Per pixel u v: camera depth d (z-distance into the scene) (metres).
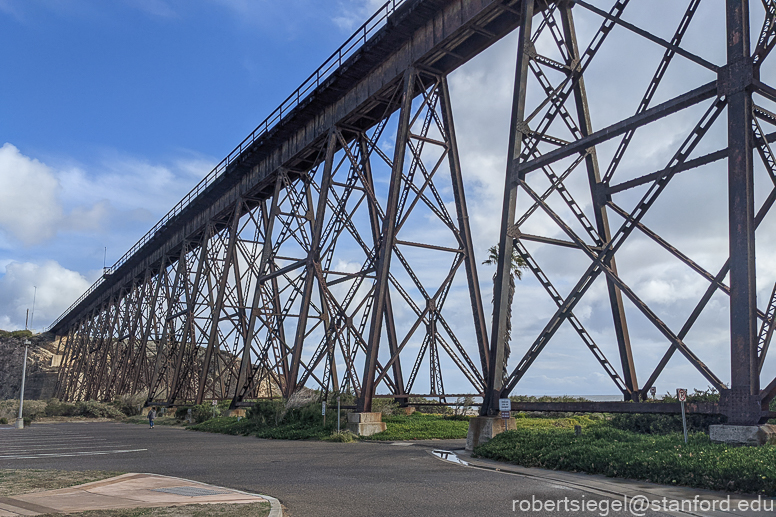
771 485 9.40
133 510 8.53
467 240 25.31
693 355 13.80
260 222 41.19
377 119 31.06
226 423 33.66
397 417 29.66
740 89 13.46
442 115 26.92
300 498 9.82
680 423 17.73
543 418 32.03
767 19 14.26
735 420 12.49
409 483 11.44
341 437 22.78
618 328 19.56
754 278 12.86
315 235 30.56
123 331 68.88
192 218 51.53
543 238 19.06
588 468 12.77
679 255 15.08
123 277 72.94
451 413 34.62
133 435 29.80
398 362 33.75
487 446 16.45
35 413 56.75
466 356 26.98
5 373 106.38
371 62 28.09
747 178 13.02
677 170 14.98
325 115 32.41
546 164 18.17
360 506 9.04
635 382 19.16
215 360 43.12
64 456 18.06
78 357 89.88
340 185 31.89
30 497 9.91
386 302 33.62
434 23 24.94
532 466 14.14
